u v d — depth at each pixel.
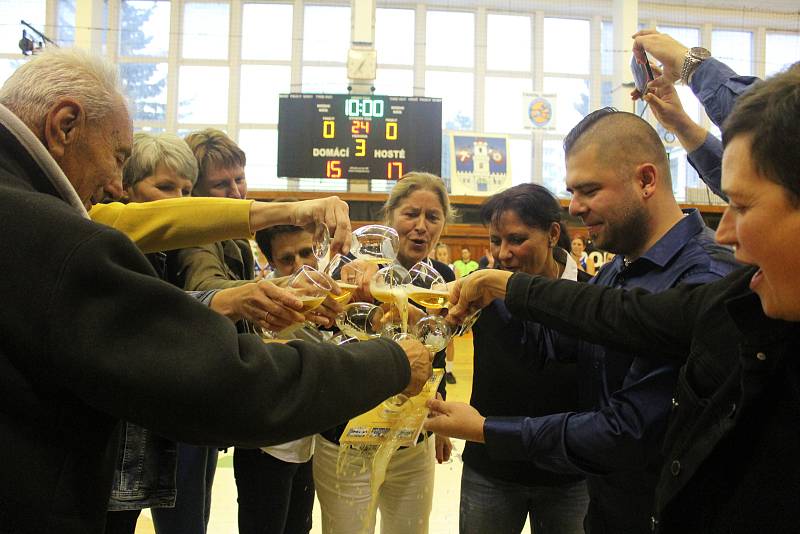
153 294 0.74
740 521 0.76
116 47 11.27
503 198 1.70
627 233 1.22
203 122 11.48
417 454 1.72
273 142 11.52
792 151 0.63
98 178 0.95
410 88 11.80
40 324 0.71
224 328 0.77
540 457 1.16
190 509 1.72
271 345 0.84
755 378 0.74
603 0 11.91
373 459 1.24
